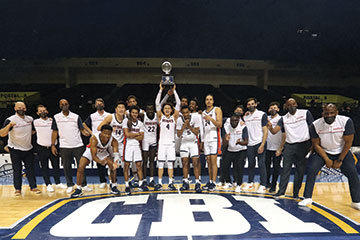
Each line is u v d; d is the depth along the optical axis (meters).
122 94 20.17
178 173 6.88
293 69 21.94
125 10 19.42
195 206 3.77
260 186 4.84
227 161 5.24
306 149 4.20
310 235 2.77
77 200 4.29
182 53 21.88
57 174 5.30
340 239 2.68
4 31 19.72
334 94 21.61
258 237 2.71
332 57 21.30
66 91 20.64
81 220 3.26
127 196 4.45
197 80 22.17
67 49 21.19
